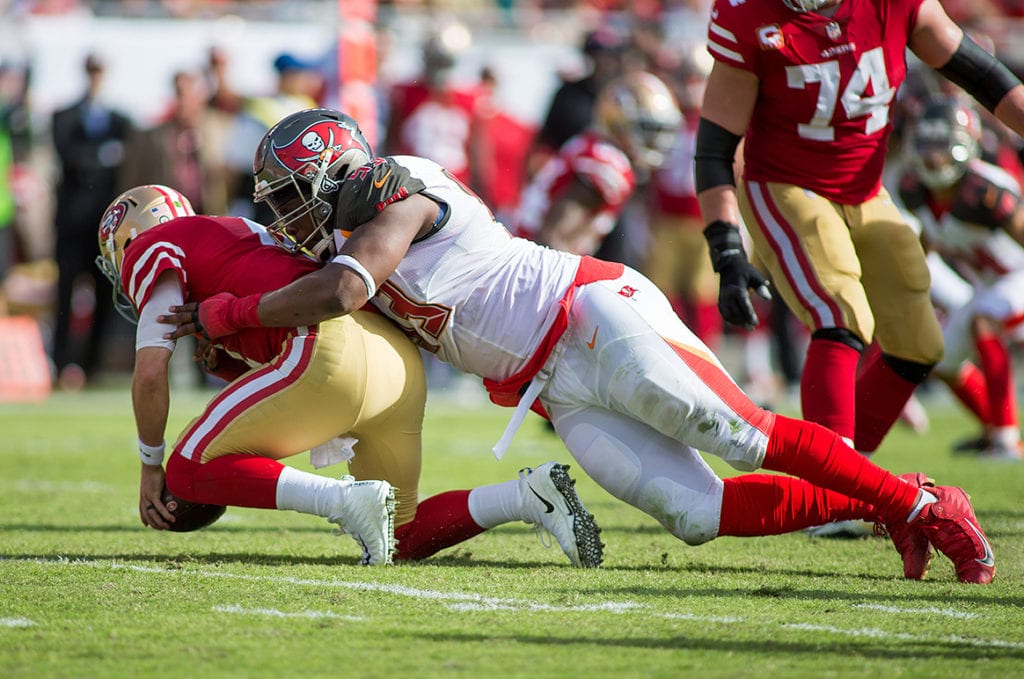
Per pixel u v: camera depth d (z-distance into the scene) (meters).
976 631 10.58
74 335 43.84
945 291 27.89
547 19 43.50
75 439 28.72
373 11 41.84
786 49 14.97
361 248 12.98
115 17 40.62
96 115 39.44
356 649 9.91
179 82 38.53
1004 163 26.84
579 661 9.59
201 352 14.17
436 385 44.00
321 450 14.43
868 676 9.24
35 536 15.88
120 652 9.80
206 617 10.94
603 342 13.22
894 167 28.84
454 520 14.23
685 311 38.44
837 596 12.04
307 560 14.10
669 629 10.57
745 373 41.16
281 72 38.28
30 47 40.56
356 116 39.16
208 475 13.66
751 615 11.14
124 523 17.14
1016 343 25.88
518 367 13.66
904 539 13.20
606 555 14.77
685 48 38.84
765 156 15.60
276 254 13.95
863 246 15.91
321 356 13.32
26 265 42.72
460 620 10.87
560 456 25.83
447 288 13.46
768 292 14.84
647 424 13.51
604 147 27.00
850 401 15.12
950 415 37.91
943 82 27.36
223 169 38.84
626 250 38.44
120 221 14.48
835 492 13.45
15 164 41.78
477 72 41.22
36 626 10.61
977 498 19.58
